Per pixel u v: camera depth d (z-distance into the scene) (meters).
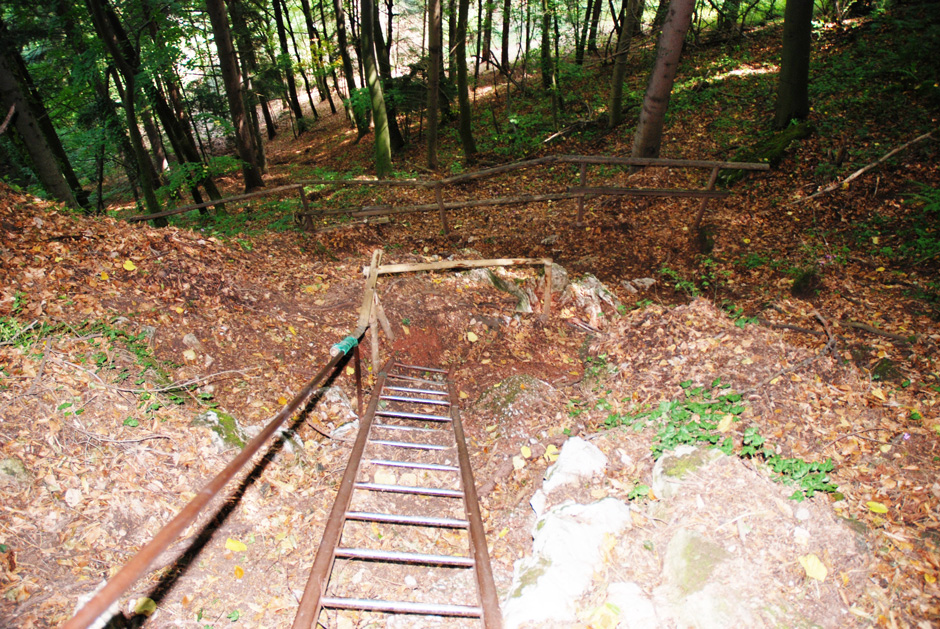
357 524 3.42
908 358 4.36
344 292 5.71
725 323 5.01
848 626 2.42
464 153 14.23
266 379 4.36
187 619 2.70
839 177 7.68
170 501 3.14
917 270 5.83
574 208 8.66
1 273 4.12
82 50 11.23
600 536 2.96
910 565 2.65
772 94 11.27
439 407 4.71
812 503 2.91
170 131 11.69
